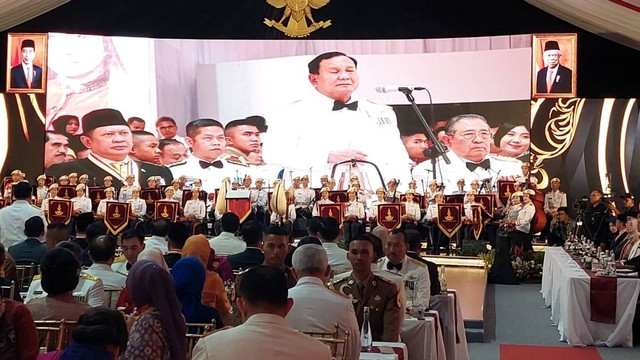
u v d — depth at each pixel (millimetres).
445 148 21578
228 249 9562
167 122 22391
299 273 5320
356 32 22438
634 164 21562
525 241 18047
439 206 18281
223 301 6398
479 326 11469
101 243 6773
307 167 22047
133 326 4234
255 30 22562
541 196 18953
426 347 7383
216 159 22328
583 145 21609
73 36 22469
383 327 6410
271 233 6754
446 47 21688
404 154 21719
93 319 3773
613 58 21891
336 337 4941
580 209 18453
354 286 6492
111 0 23016
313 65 22141
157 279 4242
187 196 20172
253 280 3674
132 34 22984
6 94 22703
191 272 5355
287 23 22438
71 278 4895
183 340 4312
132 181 21141
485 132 21438
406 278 7859
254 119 22250
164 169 22375
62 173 22391
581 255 13219
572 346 10898
